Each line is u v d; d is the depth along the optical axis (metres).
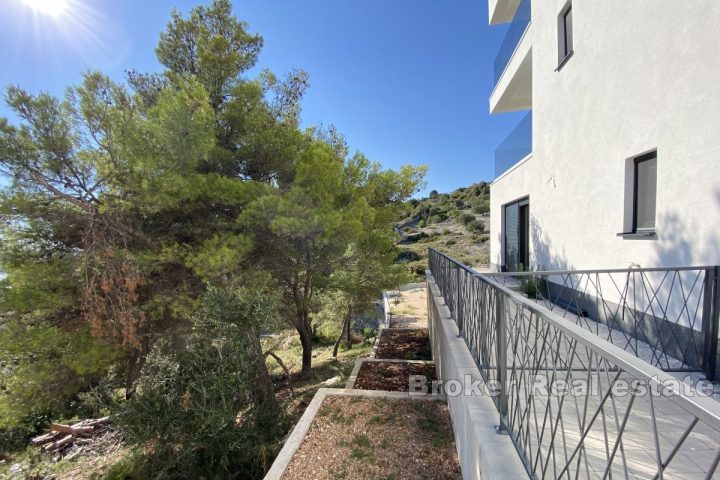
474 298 2.87
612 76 4.41
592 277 4.99
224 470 4.29
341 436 3.48
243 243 5.36
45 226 4.90
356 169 6.72
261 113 5.96
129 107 4.80
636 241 4.05
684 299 3.33
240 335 4.84
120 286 4.69
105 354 4.98
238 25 6.48
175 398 4.57
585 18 5.02
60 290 4.80
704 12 3.04
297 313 7.48
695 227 3.21
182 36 6.41
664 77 3.54
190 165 4.85
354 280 7.69
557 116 5.99
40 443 6.62
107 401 5.59
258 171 6.36
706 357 3.05
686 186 3.30
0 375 4.75
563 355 2.59
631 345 3.83
